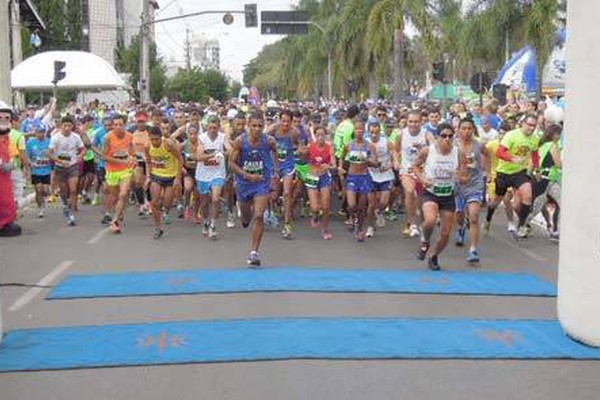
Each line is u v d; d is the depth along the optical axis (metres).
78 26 70.88
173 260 10.47
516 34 33.62
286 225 12.41
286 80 71.81
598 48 6.38
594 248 6.59
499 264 10.38
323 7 55.47
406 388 5.74
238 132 13.20
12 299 8.38
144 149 13.23
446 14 38.69
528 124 11.76
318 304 8.10
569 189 6.77
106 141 13.24
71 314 7.75
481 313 7.83
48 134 15.53
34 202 17.05
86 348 6.62
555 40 32.09
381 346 6.67
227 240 12.16
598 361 6.37
